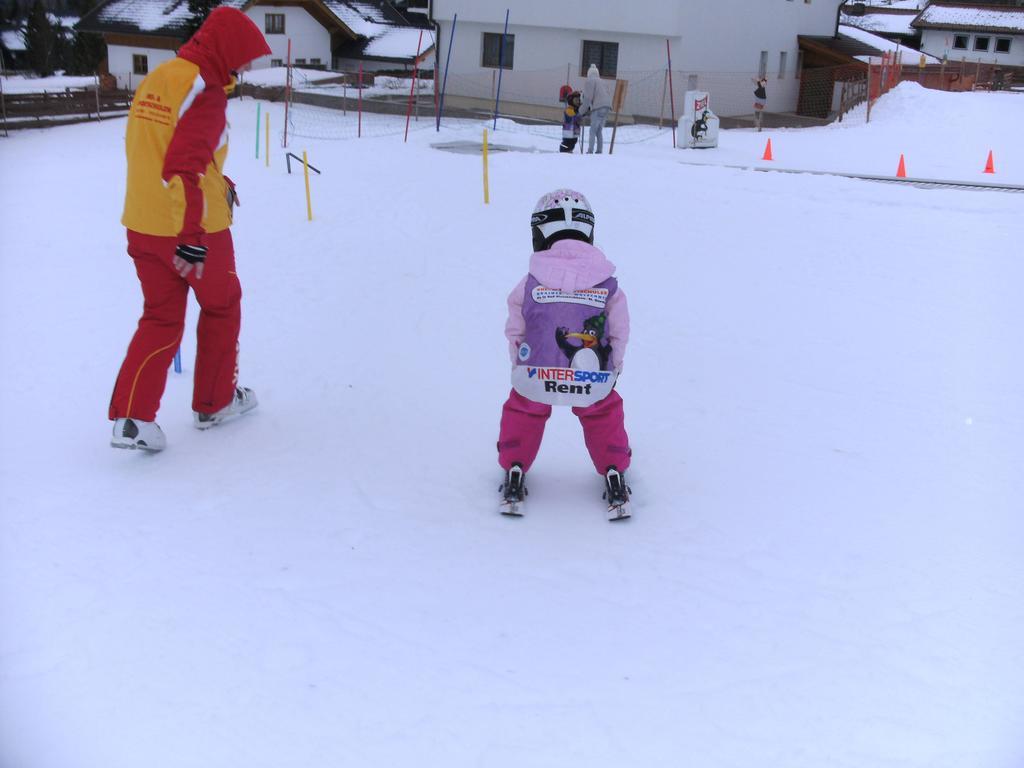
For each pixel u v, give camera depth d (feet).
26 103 88.12
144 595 12.82
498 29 103.76
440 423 19.16
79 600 12.64
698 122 68.90
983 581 13.53
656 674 11.51
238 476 16.51
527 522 15.26
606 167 46.24
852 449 18.08
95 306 27.17
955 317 25.96
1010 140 75.25
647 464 17.38
